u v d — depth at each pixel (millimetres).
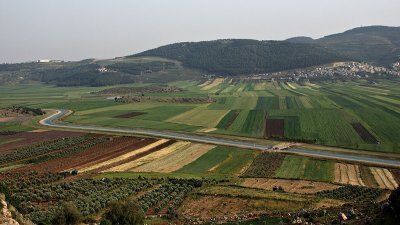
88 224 67750
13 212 54312
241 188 94438
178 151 136875
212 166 119000
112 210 64875
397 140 146500
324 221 60406
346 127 170125
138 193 92312
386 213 52688
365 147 138375
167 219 74625
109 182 99062
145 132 171375
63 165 120312
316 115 198500
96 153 135500
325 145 143500
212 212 78625
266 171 112500
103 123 197125
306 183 99688
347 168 114500
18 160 129000
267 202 82438
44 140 157375
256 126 180750
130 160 126062
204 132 170500
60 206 74750
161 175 108562
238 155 131125
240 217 73125
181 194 90125
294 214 69938
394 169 112875
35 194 87812
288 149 138750
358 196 86875
